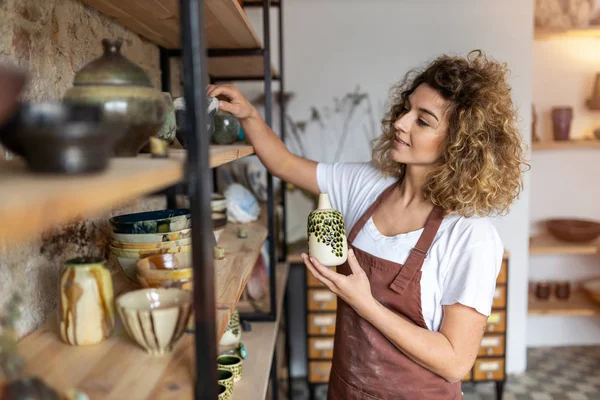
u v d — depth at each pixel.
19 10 1.01
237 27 1.60
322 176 1.83
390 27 3.20
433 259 1.42
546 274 3.72
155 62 1.99
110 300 0.90
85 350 0.86
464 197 1.37
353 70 3.24
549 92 3.59
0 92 0.48
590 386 3.19
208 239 0.73
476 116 1.36
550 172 3.66
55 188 0.47
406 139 1.48
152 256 1.01
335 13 3.21
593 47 3.52
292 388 3.29
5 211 0.39
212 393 0.74
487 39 3.18
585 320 3.72
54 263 1.13
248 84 3.25
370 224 1.59
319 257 1.39
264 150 1.78
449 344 1.33
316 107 3.28
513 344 3.42
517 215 3.32
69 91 0.77
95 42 1.39
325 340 3.01
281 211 2.94
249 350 1.78
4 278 0.94
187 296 0.88
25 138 0.51
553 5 3.34
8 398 0.58
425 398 1.44
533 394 3.12
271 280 2.08
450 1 3.16
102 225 1.40
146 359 0.83
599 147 3.60
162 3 1.31
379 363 1.47
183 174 0.70
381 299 1.47
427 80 1.47
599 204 3.67
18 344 0.88
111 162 0.71
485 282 1.32
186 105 0.69
